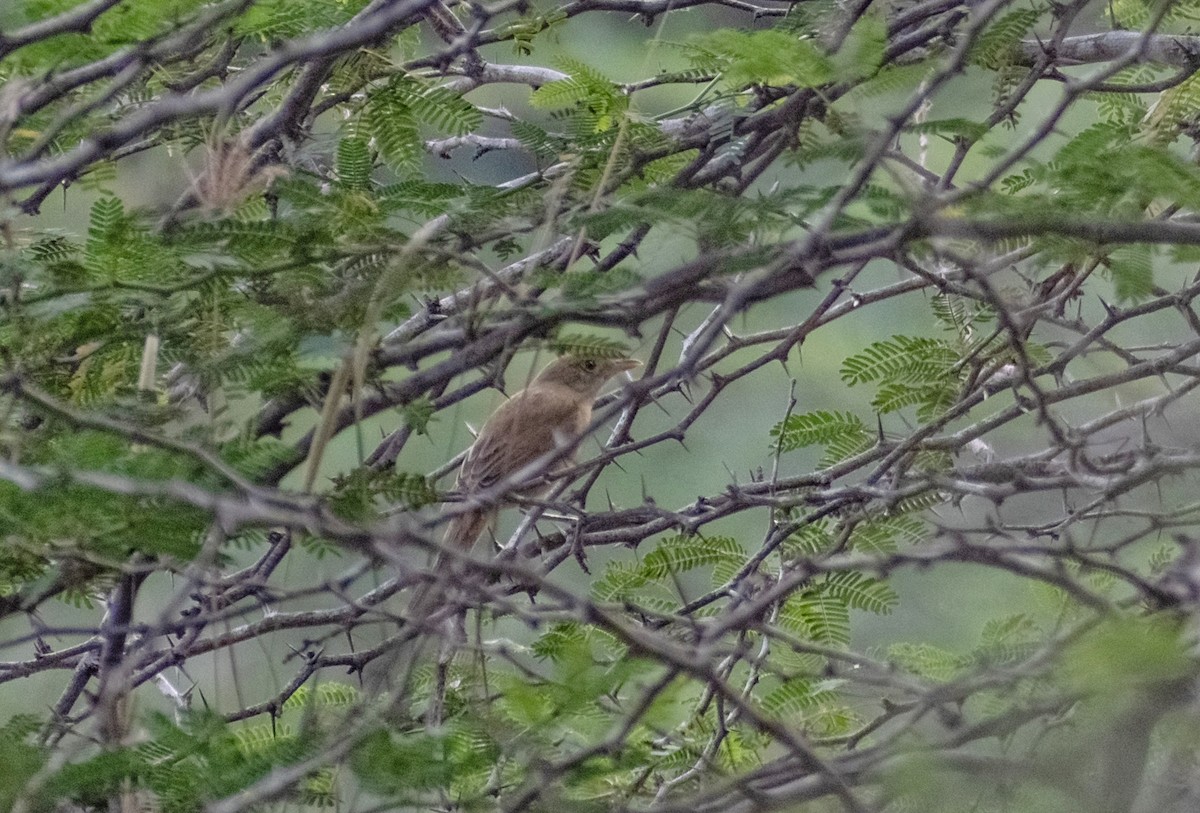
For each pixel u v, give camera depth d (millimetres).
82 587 6383
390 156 8203
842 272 9727
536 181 8016
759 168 7980
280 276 6582
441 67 9172
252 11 7441
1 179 5477
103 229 6430
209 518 5633
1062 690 4922
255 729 7047
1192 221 6965
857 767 5051
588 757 5234
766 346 17484
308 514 4965
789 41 6234
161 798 5949
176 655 7254
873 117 6582
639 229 7777
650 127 7996
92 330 6754
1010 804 4988
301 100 7910
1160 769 5734
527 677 6828
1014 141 7969
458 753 5910
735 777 5453
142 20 6434
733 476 9031
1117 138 6688
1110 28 9617
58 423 6328
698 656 4961
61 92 6250
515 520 12539
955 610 8641
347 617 7094
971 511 12281
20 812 5477
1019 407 8234
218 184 6977
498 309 6551
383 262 6762
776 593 5148
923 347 9000
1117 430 11586
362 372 5863
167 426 6645
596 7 9531
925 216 5672
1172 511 6793
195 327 6738
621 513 8641
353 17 8039
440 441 14664
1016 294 8797
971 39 5590
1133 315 8031
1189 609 4934
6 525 5629
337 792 5984
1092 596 4949
